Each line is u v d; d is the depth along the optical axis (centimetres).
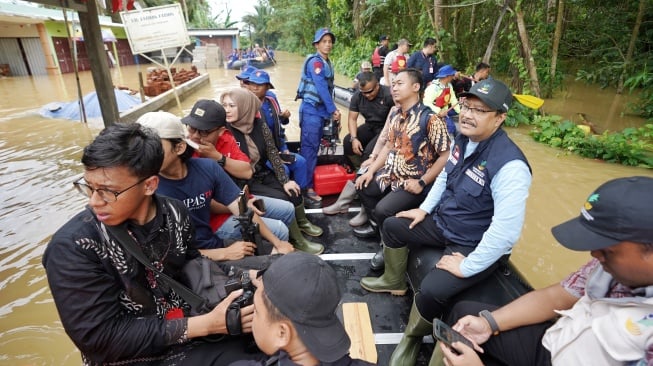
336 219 342
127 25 686
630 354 95
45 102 1054
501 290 181
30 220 399
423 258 222
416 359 197
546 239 373
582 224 104
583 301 118
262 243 212
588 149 601
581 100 984
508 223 165
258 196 271
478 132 179
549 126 681
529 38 930
